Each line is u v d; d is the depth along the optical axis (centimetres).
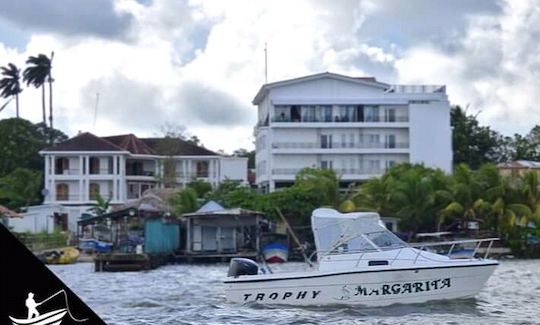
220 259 7200
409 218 8325
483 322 2530
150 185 11744
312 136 10981
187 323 2486
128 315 2727
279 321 2512
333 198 8488
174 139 11794
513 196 8312
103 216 7600
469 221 8344
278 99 10969
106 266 6019
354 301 2873
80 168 11138
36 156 12094
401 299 2909
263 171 11244
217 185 10769
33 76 13838
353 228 2992
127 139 11794
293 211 8300
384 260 2930
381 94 11175
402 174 8700
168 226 7069
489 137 13075
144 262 6022
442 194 8319
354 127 10969
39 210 9856
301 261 7044
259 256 6769
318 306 2858
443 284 2948
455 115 13112
